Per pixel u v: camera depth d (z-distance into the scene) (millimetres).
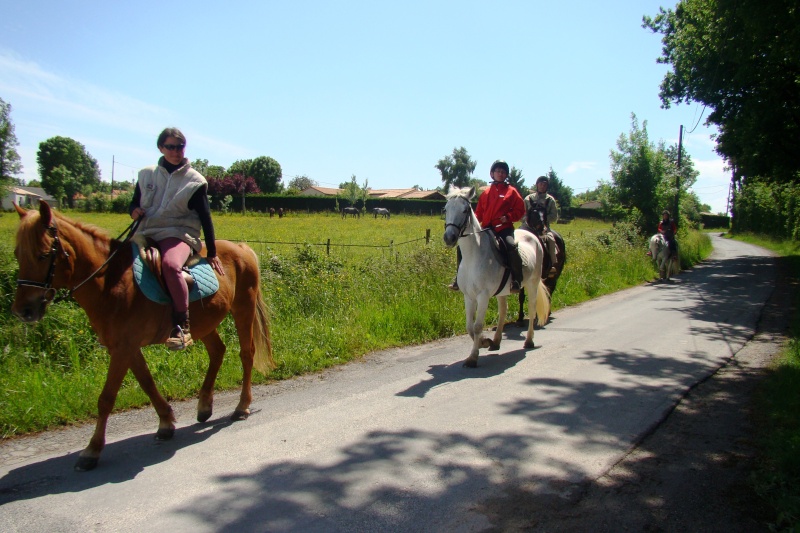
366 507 3332
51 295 3674
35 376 5227
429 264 10914
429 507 3346
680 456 4164
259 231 29562
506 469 3887
